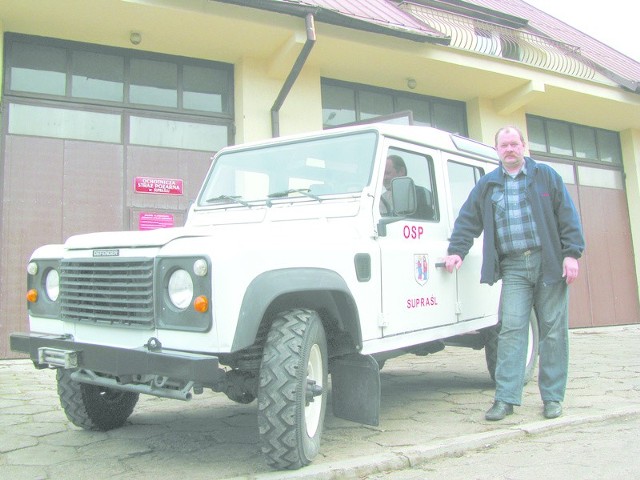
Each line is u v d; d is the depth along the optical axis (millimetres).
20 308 6891
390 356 4004
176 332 2785
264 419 2852
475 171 5090
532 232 4047
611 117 12125
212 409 4617
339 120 9492
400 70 9344
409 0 10625
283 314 3074
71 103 7426
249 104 8336
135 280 2943
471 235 4242
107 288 3066
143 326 2877
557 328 4102
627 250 12680
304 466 2979
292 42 7816
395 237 3857
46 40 7430
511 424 3934
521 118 11188
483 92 10500
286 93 8242
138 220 7602
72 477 3043
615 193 12766
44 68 7391
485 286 4797
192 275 2746
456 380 5766
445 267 4277
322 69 9109
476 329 4621
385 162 3895
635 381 5512
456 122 10789
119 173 7574
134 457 3369
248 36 7820
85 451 3486
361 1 9391
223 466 3176
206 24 7441
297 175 4094
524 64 9922
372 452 3338
